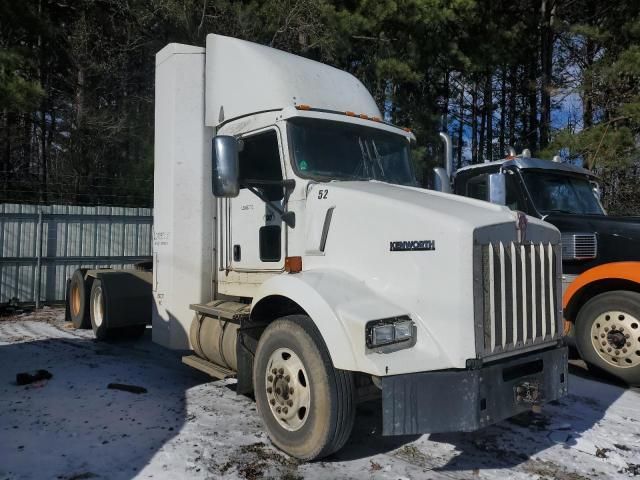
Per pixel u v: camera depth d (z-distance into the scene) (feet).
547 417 17.40
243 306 17.31
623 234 22.16
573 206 25.55
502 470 13.64
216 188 14.97
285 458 14.03
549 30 69.31
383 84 59.11
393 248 13.46
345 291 13.42
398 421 12.05
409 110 59.00
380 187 15.52
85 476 12.84
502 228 13.05
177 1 49.88
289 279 14.20
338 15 52.42
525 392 12.96
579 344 22.08
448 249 12.50
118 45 62.85
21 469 13.17
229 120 18.58
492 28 61.36
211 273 19.49
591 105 62.54
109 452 14.16
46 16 58.13
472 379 11.94
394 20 54.03
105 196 58.65
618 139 53.57
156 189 20.76
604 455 14.64
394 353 12.40
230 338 17.10
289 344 14.06
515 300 13.20
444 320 12.44
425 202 13.98
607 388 20.71
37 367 22.80
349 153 17.24
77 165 61.82
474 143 97.30
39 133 70.08
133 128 62.13
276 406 14.39
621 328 20.85
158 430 15.71
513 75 85.61
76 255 42.73
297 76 17.84
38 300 40.57
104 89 64.54
